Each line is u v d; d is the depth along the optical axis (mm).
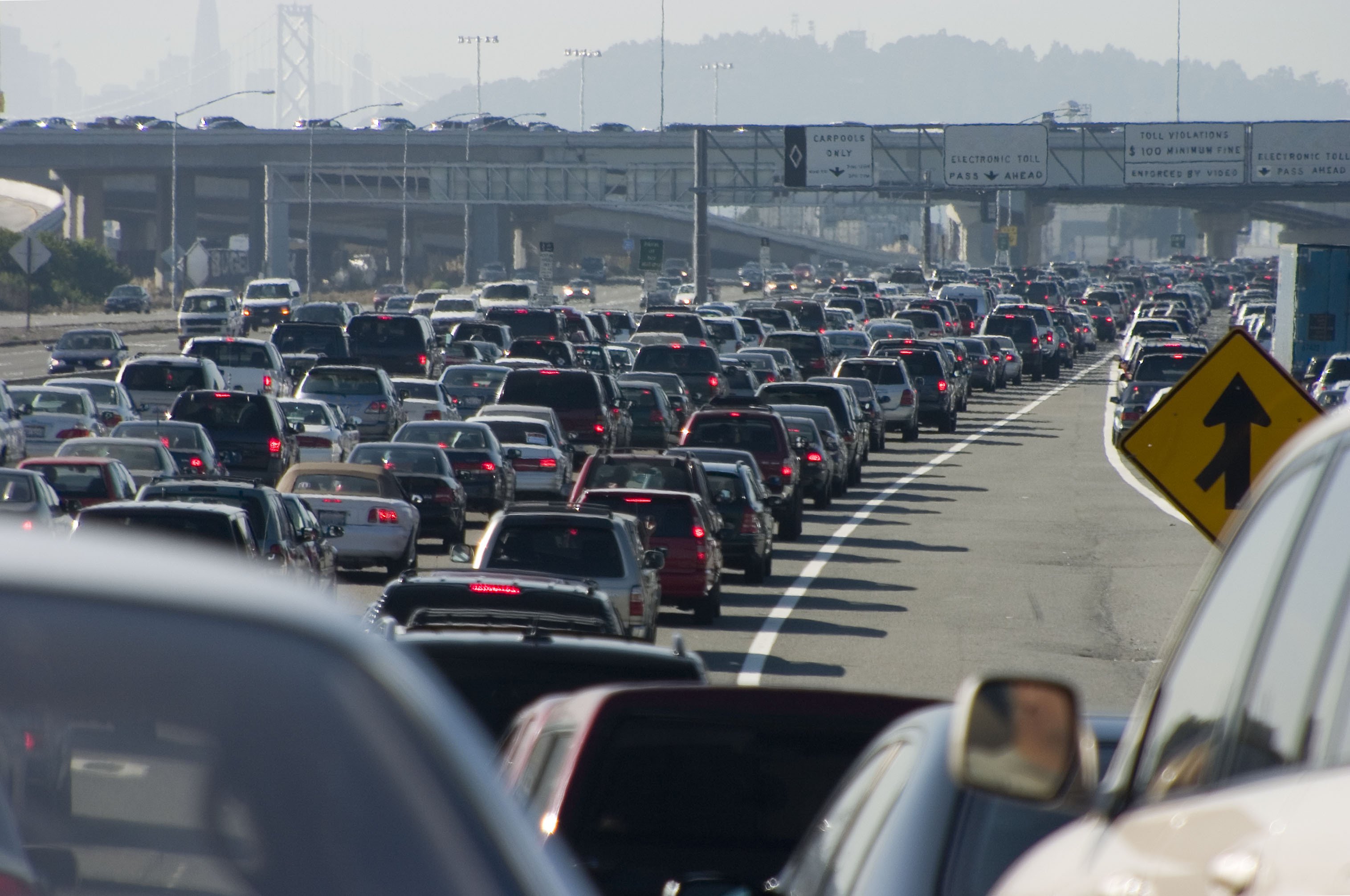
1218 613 11750
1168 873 10289
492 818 6996
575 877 7543
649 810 25688
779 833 25812
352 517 92938
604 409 144250
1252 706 10469
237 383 171375
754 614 84688
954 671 69250
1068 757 11906
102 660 6770
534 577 46281
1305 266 185000
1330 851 8398
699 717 25734
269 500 75500
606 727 25562
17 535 7254
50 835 6664
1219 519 48469
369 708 6984
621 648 35406
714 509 93438
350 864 6805
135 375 152500
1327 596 9977
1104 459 174375
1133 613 85750
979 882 17969
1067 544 113562
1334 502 10453
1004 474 160250
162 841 6719
